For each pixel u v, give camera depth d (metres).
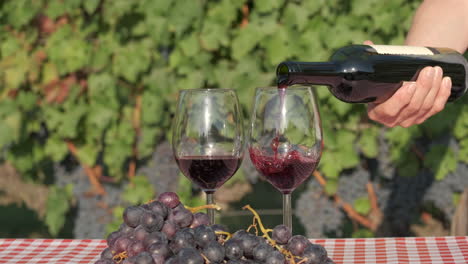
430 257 1.73
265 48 3.76
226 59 3.81
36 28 3.94
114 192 4.12
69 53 3.89
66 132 3.92
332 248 1.85
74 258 1.75
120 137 3.93
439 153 3.88
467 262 1.67
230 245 1.33
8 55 3.95
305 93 1.71
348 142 3.85
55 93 3.94
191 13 3.75
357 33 3.73
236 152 1.75
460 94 2.08
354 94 1.96
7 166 4.26
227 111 1.75
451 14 2.30
